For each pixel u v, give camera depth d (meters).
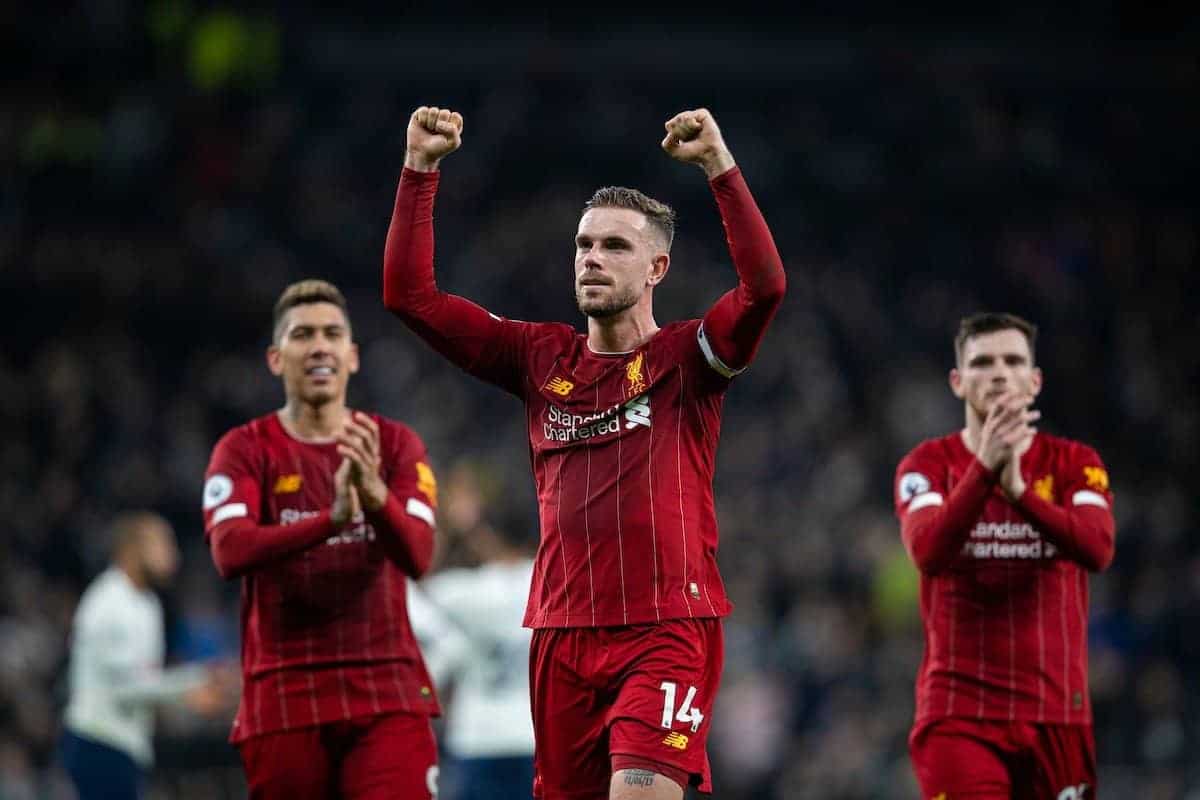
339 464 21.28
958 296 87.56
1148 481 73.00
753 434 70.88
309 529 19.72
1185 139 100.44
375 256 80.94
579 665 17.95
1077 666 21.39
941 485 22.03
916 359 81.31
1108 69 102.56
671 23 99.81
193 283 75.50
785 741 48.03
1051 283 89.12
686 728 17.45
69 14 88.94
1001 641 21.27
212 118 84.88
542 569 18.36
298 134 87.94
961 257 90.06
